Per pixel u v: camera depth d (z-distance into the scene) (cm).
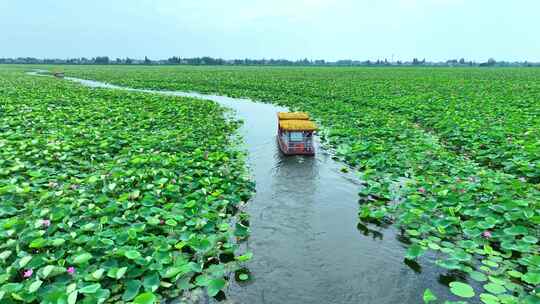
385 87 3669
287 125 1393
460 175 1009
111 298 530
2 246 595
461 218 786
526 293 549
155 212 755
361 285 607
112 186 827
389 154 1231
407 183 956
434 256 681
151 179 947
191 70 8425
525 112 1916
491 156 1174
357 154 1283
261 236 765
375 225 809
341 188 1041
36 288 491
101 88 3509
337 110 2183
